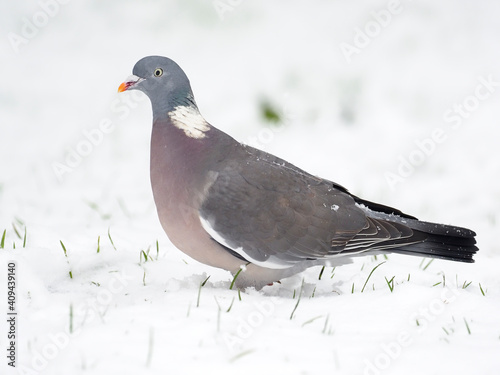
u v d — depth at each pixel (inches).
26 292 307.0
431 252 342.0
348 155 627.2
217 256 340.5
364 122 682.8
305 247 333.4
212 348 256.1
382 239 336.2
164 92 349.1
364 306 306.3
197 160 335.0
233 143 347.6
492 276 396.5
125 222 479.8
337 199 343.3
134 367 239.9
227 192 330.0
